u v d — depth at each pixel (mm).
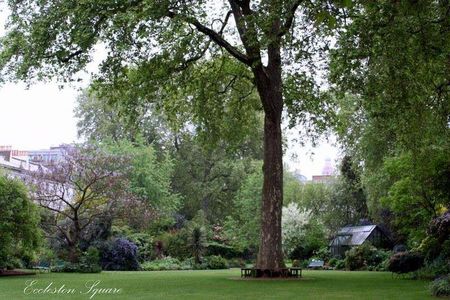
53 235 25328
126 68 16953
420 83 13586
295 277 16391
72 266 21844
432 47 12078
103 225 27297
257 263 16656
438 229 15719
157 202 37281
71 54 15734
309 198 42625
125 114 19000
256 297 10180
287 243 36000
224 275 19125
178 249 32750
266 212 16641
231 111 22641
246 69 21328
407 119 14633
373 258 26516
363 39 12102
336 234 35844
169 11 14703
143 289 12117
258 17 13680
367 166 24359
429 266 16312
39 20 15195
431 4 12109
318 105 20141
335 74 13781
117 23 14102
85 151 26531
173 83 19219
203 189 45844
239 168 45094
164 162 41250
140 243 32188
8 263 18562
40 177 24859
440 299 9820
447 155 16109
